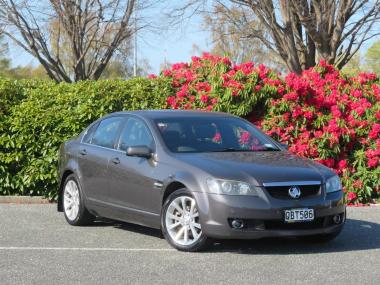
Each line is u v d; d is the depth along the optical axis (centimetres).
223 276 655
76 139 1001
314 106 1305
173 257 741
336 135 1259
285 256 745
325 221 764
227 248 787
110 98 1280
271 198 732
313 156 1270
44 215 1074
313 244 819
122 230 928
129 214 847
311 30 1819
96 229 937
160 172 799
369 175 1246
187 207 766
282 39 1859
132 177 839
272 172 751
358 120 1292
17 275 664
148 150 822
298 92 1303
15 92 1331
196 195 748
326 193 765
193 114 904
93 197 919
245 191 731
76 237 873
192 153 815
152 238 864
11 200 1262
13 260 732
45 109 1284
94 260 730
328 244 820
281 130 1296
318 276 655
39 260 731
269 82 1304
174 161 793
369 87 1377
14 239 858
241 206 725
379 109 1300
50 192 1259
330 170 802
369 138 1278
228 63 1384
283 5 1838
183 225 768
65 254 763
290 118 1307
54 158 1252
